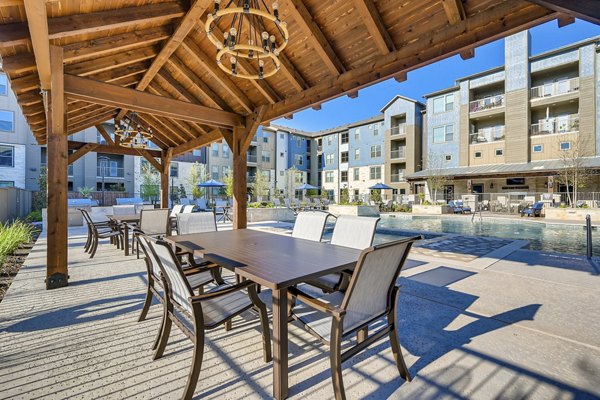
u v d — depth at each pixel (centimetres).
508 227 1034
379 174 2478
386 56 361
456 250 572
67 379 185
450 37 307
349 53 401
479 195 1856
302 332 250
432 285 355
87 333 245
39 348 221
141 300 319
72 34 285
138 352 217
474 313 276
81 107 596
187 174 2388
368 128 2559
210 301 213
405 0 321
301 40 411
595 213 1120
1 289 355
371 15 330
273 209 1245
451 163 1984
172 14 339
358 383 182
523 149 1681
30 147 1827
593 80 1487
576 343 222
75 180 2016
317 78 459
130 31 370
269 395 173
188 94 566
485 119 1923
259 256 230
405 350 216
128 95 439
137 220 578
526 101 1673
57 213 363
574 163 1330
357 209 1535
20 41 261
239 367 200
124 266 458
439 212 1672
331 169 2894
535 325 251
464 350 215
